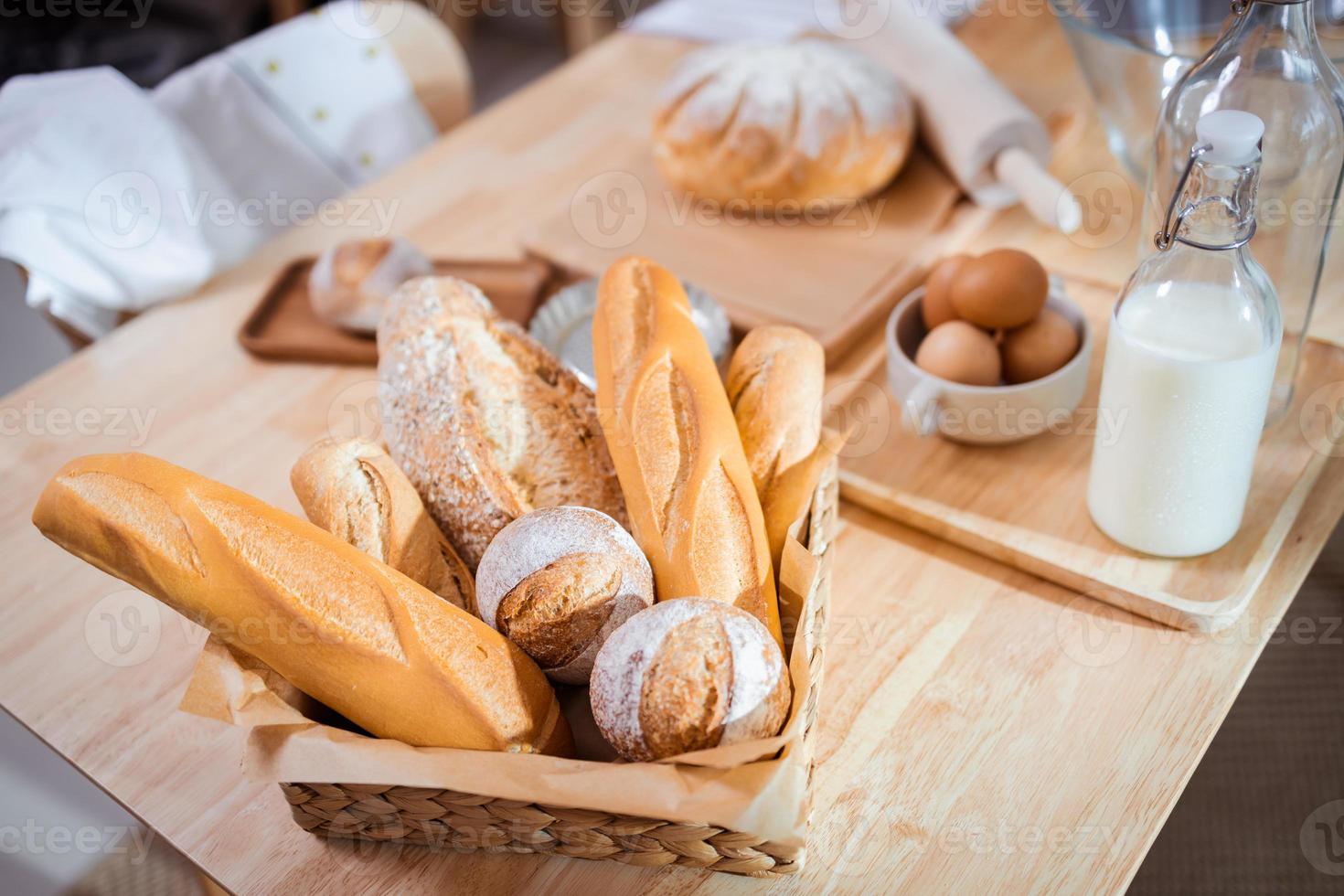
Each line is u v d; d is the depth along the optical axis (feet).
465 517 3.00
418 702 2.67
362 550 2.86
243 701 2.70
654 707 2.58
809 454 3.02
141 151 4.04
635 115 4.58
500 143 4.53
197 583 2.68
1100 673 3.01
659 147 4.05
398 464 3.12
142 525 2.69
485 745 2.68
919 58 4.10
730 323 3.68
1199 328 2.86
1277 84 3.01
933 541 3.27
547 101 4.71
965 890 2.74
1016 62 4.53
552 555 2.76
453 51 4.77
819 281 3.80
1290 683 4.71
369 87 4.62
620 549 2.79
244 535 2.69
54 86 4.03
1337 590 4.86
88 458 2.76
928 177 4.10
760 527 2.86
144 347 3.89
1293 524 3.20
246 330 3.84
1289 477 3.23
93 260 3.91
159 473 2.73
